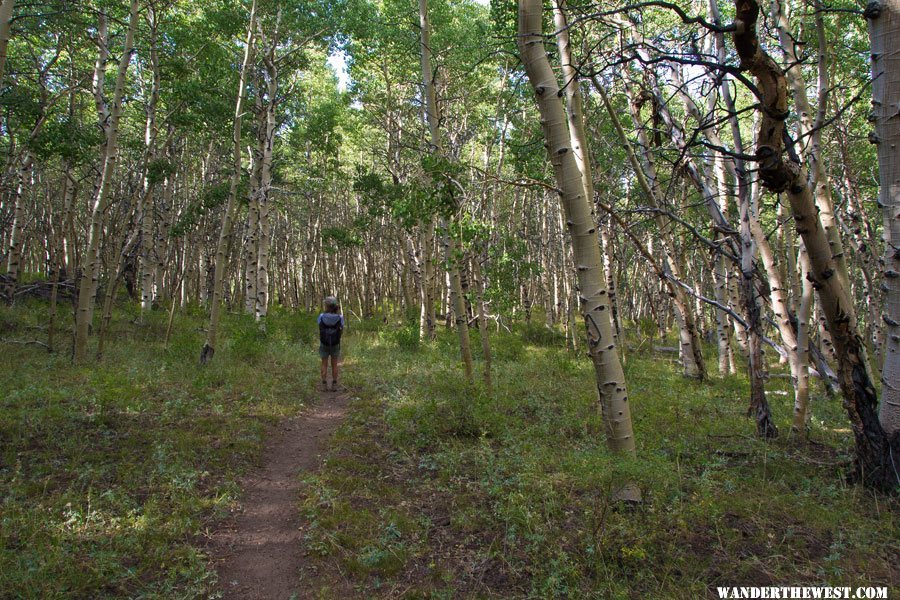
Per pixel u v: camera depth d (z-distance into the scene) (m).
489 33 14.63
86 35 11.46
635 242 6.39
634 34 7.01
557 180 4.10
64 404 6.54
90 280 9.14
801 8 7.04
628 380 10.23
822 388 10.52
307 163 22.84
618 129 7.25
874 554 3.61
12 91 11.20
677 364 14.58
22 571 3.13
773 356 17.73
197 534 3.90
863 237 11.04
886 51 4.27
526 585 3.32
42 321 12.77
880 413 4.63
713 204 6.90
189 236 20.86
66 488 4.37
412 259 23.70
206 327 15.05
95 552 3.45
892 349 4.51
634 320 23.36
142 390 7.48
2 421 5.62
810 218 4.30
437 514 4.30
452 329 19.23
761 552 3.63
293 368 10.34
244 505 4.46
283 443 6.12
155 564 3.47
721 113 8.33
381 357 12.14
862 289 20.03
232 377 8.84
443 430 6.23
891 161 4.36
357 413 7.29
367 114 20.48
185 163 21.41
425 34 9.77
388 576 3.46
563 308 22.17
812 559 3.57
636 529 3.58
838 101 9.38
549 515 4.09
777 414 7.75
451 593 3.20
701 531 3.90
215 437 5.95
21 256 15.81
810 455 5.76
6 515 3.79
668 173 10.49
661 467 3.70
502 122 16.77
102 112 12.20
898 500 4.27
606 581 3.23
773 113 3.48
